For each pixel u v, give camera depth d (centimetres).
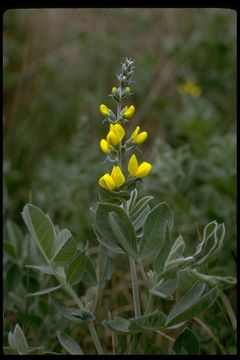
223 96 613
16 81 596
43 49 638
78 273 215
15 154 531
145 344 271
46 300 317
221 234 200
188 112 512
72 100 617
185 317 199
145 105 589
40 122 593
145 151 552
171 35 689
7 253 315
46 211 436
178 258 203
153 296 205
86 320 214
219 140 439
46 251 213
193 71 636
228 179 412
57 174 466
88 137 518
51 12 656
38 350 212
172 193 395
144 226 202
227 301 310
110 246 204
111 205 198
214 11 650
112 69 659
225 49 620
